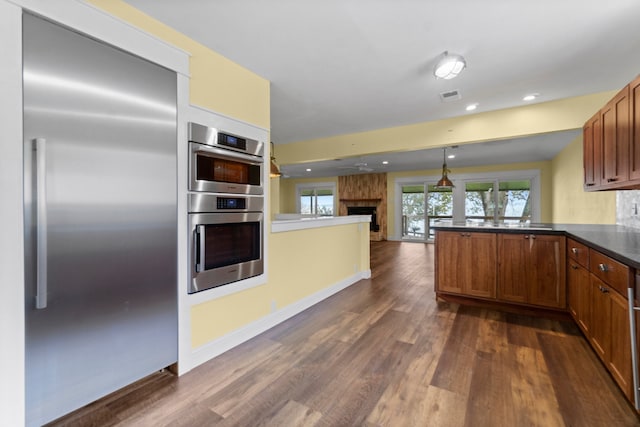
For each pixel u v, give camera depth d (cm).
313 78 275
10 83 132
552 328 273
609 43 218
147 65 182
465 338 252
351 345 240
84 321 157
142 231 180
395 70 260
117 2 169
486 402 169
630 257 154
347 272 422
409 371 201
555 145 568
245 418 158
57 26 145
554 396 173
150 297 184
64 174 148
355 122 418
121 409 164
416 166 865
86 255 156
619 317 170
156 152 186
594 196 423
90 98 157
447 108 360
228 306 235
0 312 131
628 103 208
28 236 138
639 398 148
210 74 221
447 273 348
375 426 151
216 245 225
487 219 845
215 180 222
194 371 203
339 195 1093
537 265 301
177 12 181
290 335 260
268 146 275
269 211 276
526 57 239
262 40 212
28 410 139
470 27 199
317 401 171
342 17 188
